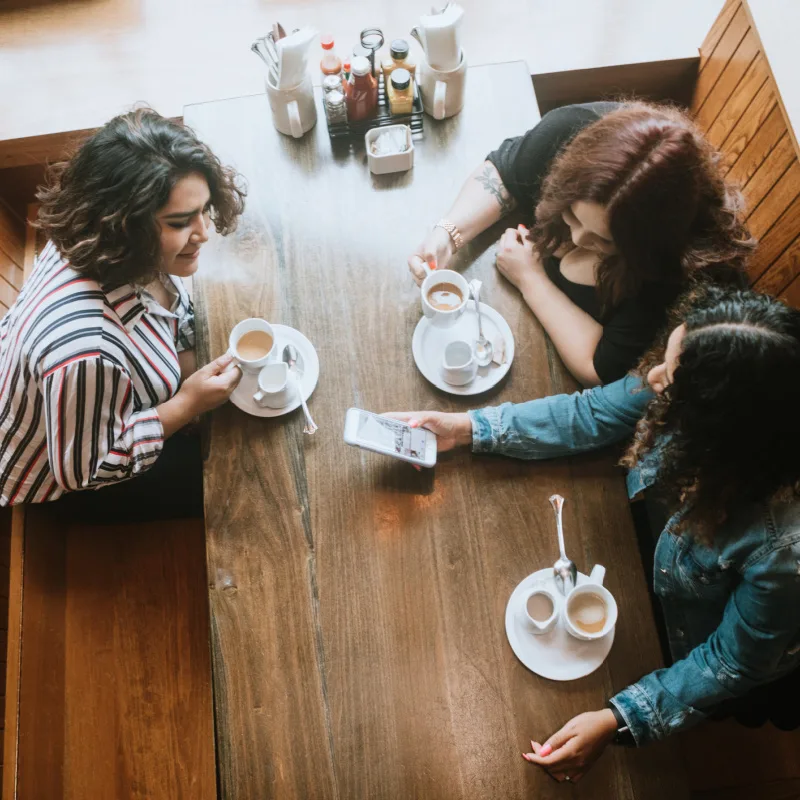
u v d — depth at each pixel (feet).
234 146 5.88
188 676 6.02
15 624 5.41
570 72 7.73
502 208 5.55
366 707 4.42
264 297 5.39
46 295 4.65
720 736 6.47
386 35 8.17
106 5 8.36
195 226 4.75
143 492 5.93
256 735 4.39
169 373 5.23
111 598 6.14
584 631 4.47
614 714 4.26
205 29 8.27
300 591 4.64
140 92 8.00
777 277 6.09
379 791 4.28
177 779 5.88
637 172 4.28
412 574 4.67
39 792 5.43
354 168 5.79
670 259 4.65
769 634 4.09
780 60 5.97
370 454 4.93
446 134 5.87
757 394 3.54
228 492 4.87
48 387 4.58
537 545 4.74
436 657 4.50
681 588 4.75
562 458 4.96
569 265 5.34
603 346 5.08
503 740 4.35
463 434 4.93
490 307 5.36
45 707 5.61
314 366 5.16
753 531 4.03
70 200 4.35
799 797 6.00
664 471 4.09
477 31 8.01
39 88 8.03
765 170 6.14
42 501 5.53
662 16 7.88
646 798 4.25
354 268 5.46
